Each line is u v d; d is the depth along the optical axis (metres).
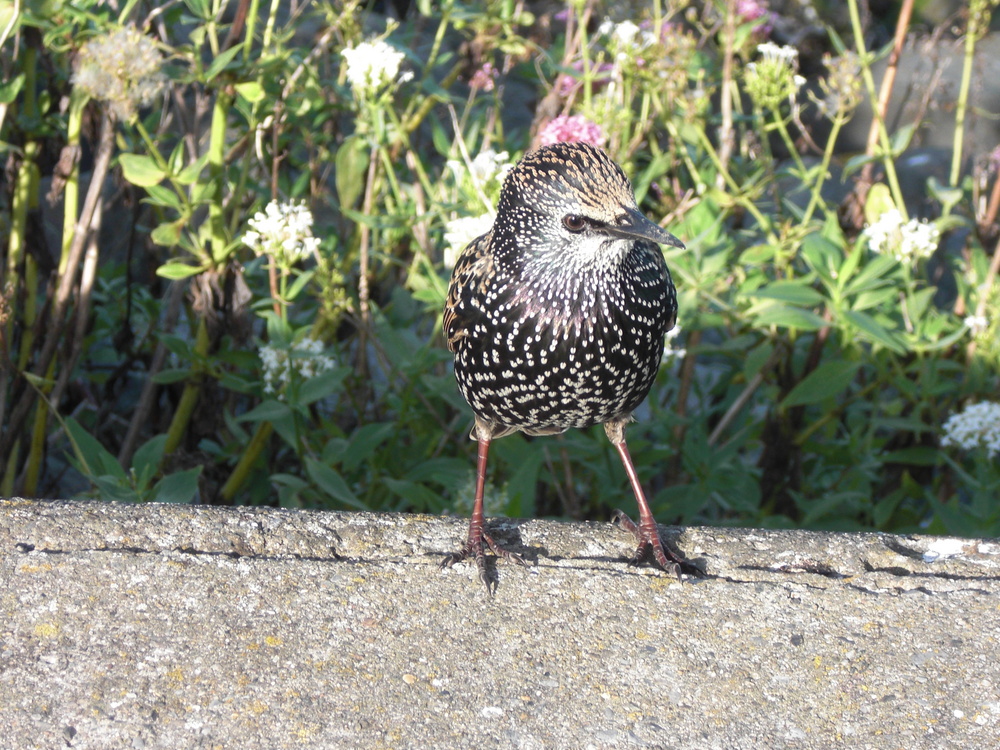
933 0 9.53
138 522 2.98
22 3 3.82
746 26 4.95
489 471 4.62
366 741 2.41
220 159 4.26
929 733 2.44
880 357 4.71
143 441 5.16
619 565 2.96
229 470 4.89
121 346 5.08
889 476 5.09
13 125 4.36
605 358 2.92
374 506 4.55
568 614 2.77
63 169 4.31
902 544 3.06
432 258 4.84
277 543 2.96
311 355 4.02
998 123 9.11
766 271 5.23
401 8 8.05
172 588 2.78
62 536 2.92
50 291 4.50
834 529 4.49
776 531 3.12
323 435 4.70
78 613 2.69
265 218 4.08
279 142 5.02
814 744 2.43
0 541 2.88
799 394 4.26
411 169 5.33
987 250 5.15
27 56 4.36
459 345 3.12
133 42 3.75
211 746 2.38
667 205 5.08
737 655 2.65
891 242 4.30
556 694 2.54
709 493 4.37
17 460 4.69
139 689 2.50
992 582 2.90
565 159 2.76
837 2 9.98
